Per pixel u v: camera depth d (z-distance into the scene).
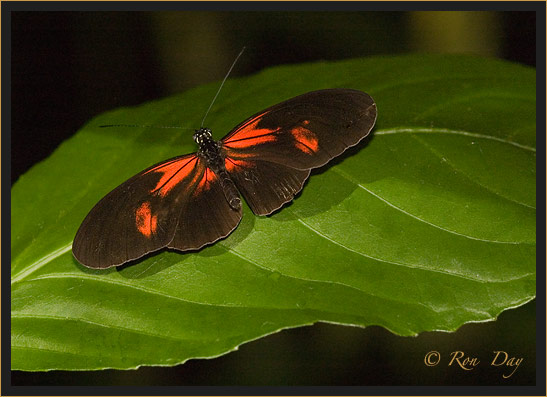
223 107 0.55
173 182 0.53
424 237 0.52
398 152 0.53
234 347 0.51
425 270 0.52
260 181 0.53
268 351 0.58
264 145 0.53
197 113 0.55
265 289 0.52
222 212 0.53
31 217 0.54
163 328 0.52
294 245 0.52
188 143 0.55
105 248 0.52
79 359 0.51
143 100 0.61
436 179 0.53
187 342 0.51
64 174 0.54
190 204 0.53
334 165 0.53
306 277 0.52
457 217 0.52
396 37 0.62
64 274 0.53
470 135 0.53
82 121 0.60
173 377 0.58
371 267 0.52
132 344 0.51
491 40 0.61
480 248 0.52
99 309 0.52
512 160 0.53
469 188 0.53
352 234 0.52
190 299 0.52
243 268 0.52
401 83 0.55
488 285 0.52
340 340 0.58
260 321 0.51
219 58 0.62
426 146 0.53
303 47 0.62
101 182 0.54
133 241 0.52
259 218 0.53
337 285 0.52
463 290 0.52
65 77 0.61
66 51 0.61
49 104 0.60
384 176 0.53
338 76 0.55
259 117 0.54
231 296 0.52
